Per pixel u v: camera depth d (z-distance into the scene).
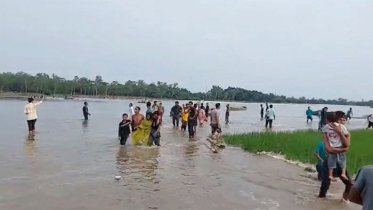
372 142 16.73
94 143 16.50
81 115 39.94
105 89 170.62
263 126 31.95
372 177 2.61
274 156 13.70
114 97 171.25
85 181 9.26
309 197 8.34
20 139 17.33
